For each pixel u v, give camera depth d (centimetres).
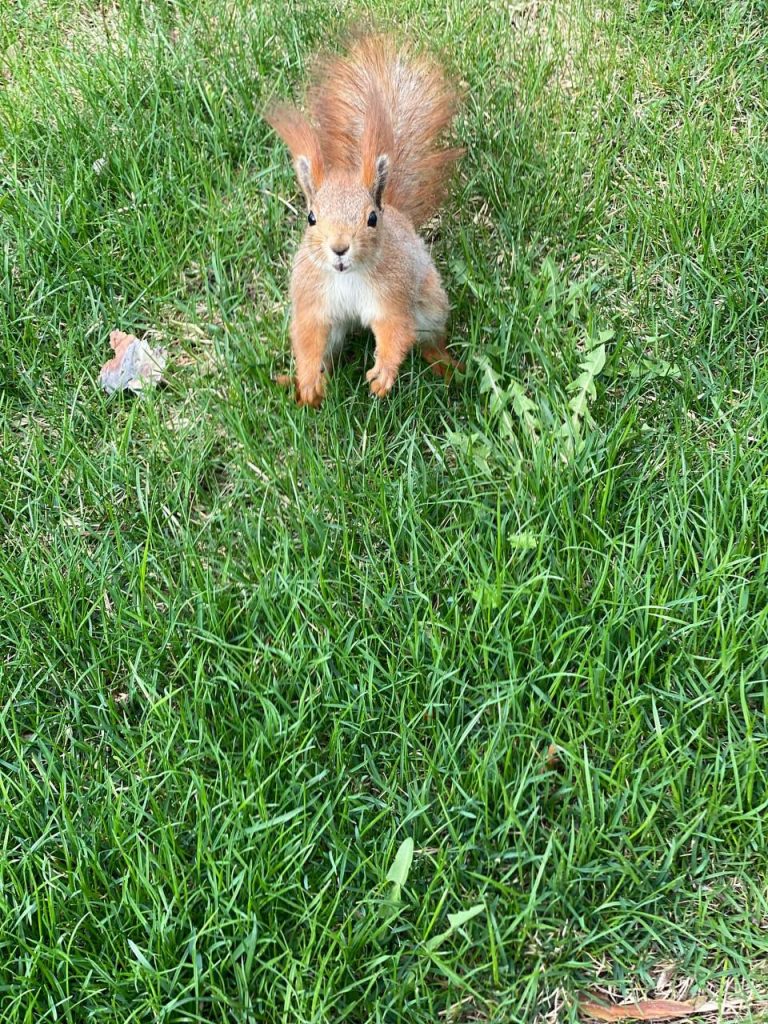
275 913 57
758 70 90
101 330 79
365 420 74
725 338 76
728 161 85
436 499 69
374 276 70
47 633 66
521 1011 56
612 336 74
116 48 94
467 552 66
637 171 85
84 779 61
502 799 59
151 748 62
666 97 89
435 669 62
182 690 63
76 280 80
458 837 58
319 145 70
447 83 82
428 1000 55
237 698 63
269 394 75
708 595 64
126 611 65
